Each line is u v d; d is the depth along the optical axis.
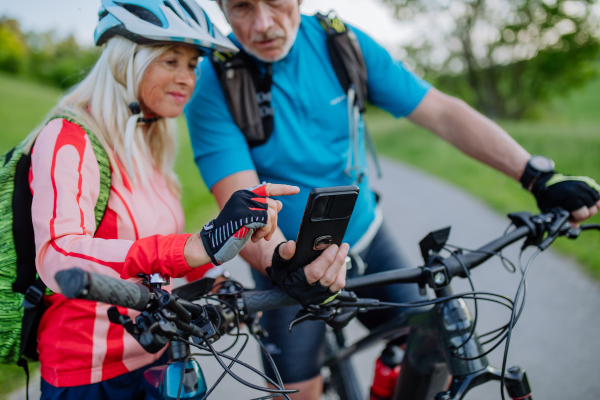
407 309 1.82
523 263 4.45
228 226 1.01
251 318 1.43
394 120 45.41
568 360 2.90
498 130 1.81
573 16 24.56
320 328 1.89
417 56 28.41
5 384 2.74
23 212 1.30
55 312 1.38
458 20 25.98
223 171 1.70
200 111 1.76
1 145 11.73
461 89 31.98
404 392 1.62
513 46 26.66
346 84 1.84
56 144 1.27
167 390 1.16
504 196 7.46
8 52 33.72
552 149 11.51
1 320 1.32
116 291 0.87
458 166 11.57
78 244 1.10
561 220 1.46
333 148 1.87
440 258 1.33
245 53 1.77
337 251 1.09
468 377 1.27
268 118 1.76
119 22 1.42
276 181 1.85
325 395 2.29
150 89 1.48
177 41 1.41
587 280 3.99
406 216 6.65
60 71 34.88
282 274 1.15
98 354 1.38
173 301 0.94
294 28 1.69
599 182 8.33
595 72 27.27
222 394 2.74
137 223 1.43
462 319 1.33
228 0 1.62
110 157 1.41
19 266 1.30
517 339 3.19
